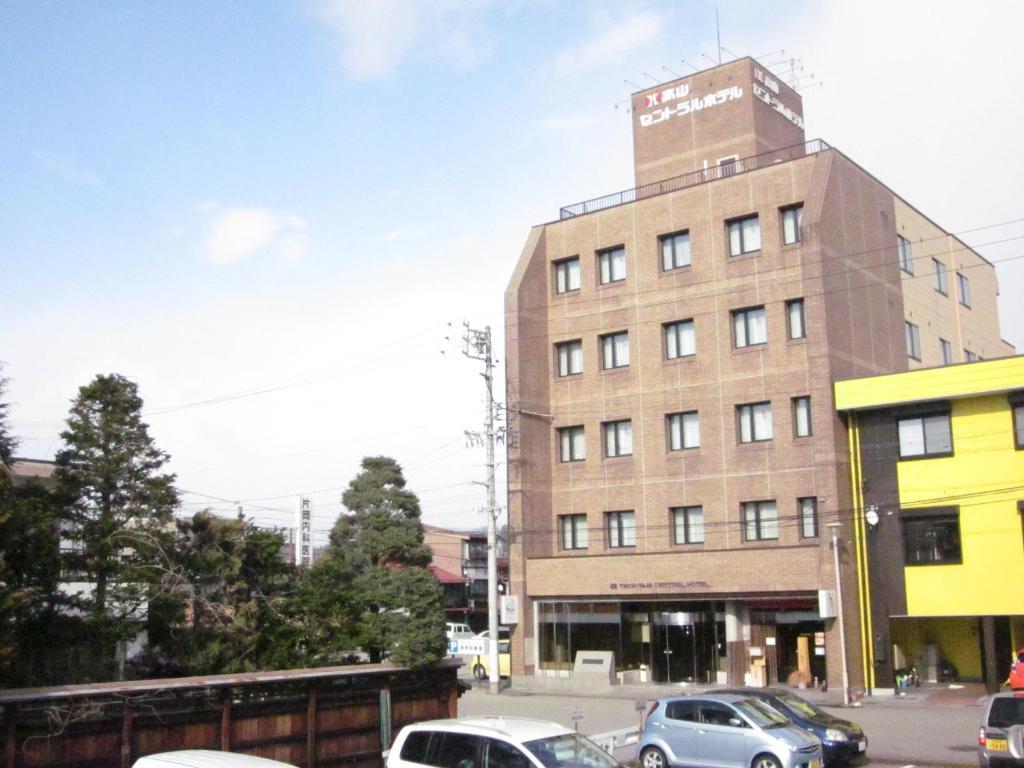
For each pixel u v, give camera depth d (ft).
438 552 256.11
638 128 179.32
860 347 143.84
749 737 70.85
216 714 66.18
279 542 86.63
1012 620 124.16
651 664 144.97
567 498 159.63
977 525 123.13
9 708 56.90
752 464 140.87
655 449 151.23
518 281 161.38
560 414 162.40
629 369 155.74
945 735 90.33
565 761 48.26
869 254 150.92
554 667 153.58
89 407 80.64
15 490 72.59
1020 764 59.67
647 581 143.84
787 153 174.29
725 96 170.60
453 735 50.96
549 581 154.10
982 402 124.57
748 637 137.39
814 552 129.70
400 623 80.12
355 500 101.91
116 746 61.11
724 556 136.98
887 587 127.95
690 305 150.30
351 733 74.18
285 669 80.07
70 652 73.05
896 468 129.49
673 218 153.99
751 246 146.20
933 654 132.05
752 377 142.61
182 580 79.82
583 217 163.73
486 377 152.46
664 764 74.79
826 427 133.49
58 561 71.56
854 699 119.55
